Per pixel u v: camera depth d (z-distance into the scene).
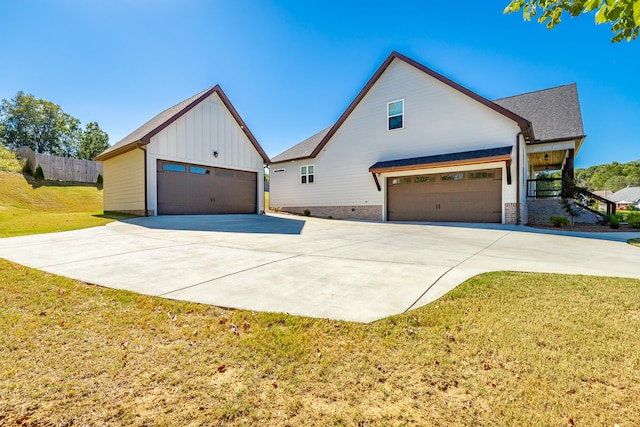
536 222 13.42
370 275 4.30
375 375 2.02
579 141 13.13
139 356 2.23
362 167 15.84
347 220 15.16
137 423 1.60
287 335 2.54
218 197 15.42
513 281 3.90
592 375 1.98
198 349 2.34
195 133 14.30
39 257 5.36
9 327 2.64
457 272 4.45
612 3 2.34
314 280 4.07
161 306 3.14
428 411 1.70
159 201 12.97
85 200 22.39
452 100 13.16
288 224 11.82
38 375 1.98
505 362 2.14
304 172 18.44
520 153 11.88
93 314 2.95
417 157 14.07
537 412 1.67
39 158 24.98
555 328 2.63
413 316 2.87
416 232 9.62
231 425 1.60
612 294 3.41
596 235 8.90
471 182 12.88
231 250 6.11
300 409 1.72
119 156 14.56
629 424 1.58
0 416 1.63
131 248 6.25
